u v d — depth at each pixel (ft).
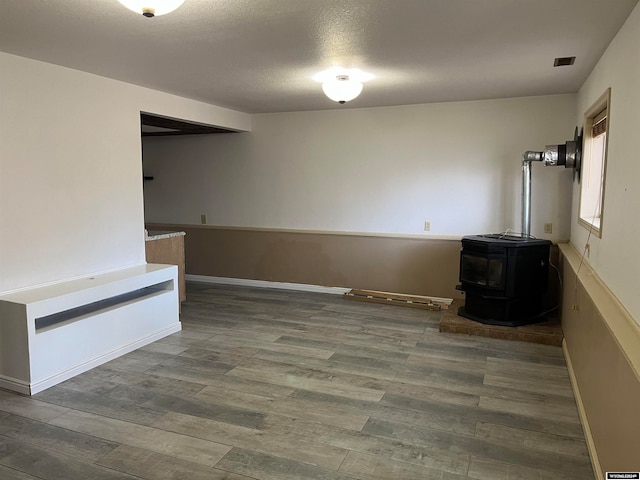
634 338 6.11
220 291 19.75
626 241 7.29
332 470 7.40
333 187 18.86
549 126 15.52
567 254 13.26
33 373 10.00
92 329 11.42
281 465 7.54
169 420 8.96
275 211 20.03
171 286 14.08
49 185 11.28
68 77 11.61
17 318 9.88
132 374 11.10
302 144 19.17
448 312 15.35
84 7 7.53
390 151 17.74
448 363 11.78
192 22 8.24
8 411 9.29
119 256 13.35
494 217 16.53
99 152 12.57
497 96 15.57
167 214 22.12
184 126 18.29
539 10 7.64
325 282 19.51
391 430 8.61
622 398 6.01
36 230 11.03
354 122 18.19
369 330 14.44
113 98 12.93
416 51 10.07
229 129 19.07
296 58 10.68
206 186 21.18
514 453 7.86
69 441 8.23
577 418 9.03
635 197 6.79
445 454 7.83
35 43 9.50
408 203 17.70
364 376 11.01
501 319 14.10
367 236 18.47
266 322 15.31
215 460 7.67
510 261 13.67
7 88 10.29
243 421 8.93
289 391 10.22
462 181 16.81
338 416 9.12
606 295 8.32
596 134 11.96
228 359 12.07
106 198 12.85
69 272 11.88
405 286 18.13
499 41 9.37
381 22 8.27
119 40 9.30
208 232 21.39
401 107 17.37
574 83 13.44
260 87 13.99
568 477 7.21
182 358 12.13
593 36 8.91
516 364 11.69
